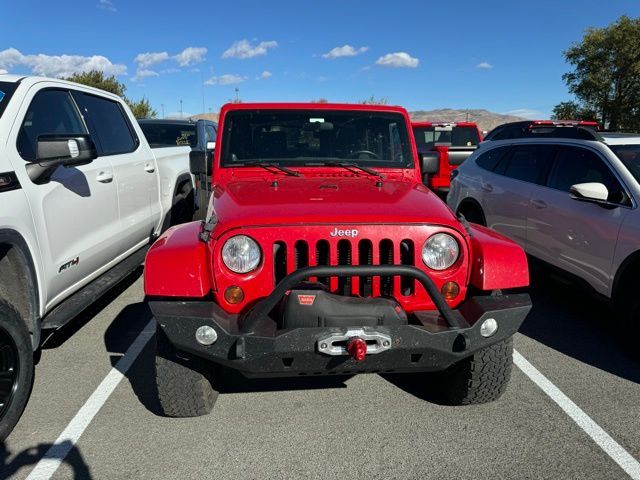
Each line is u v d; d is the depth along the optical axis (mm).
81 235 4082
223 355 2678
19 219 3225
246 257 2820
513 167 6090
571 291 5965
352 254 2861
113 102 5453
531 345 4504
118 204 4812
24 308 3361
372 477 2779
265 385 3750
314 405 3484
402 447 3031
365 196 3279
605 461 2912
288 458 2932
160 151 6391
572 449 3016
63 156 3400
